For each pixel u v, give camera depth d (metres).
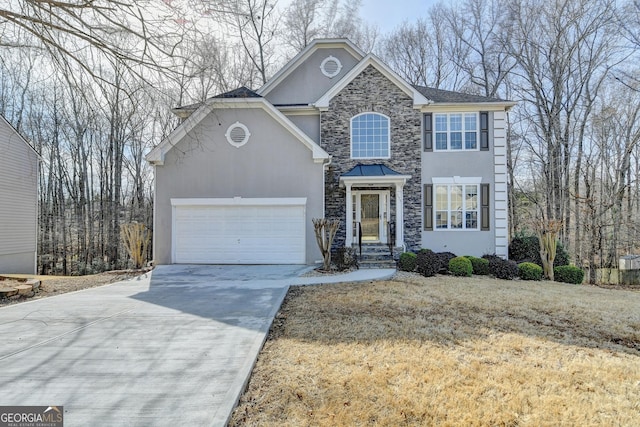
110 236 26.78
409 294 9.52
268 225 14.67
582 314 7.93
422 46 31.55
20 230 18.91
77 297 9.06
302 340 6.02
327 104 16.70
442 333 6.41
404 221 16.44
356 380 4.57
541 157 25.70
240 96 15.09
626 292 12.09
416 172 16.53
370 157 16.61
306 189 14.69
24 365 4.93
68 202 27.44
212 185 14.74
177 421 3.60
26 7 7.87
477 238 16.36
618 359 5.44
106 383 4.41
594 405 4.09
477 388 4.42
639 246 20.89
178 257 14.68
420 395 4.23
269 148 14.77
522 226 26.95
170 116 24.75
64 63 8.83
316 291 9.95
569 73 23.55
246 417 3.78
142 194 28.70
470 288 10.61
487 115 16.59
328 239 13.14
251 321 6.92
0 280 10.86
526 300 9.16
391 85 16.73
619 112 22.30
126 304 8.30
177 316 7.28
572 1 22.41
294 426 3.62
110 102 10.67
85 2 8.00
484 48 28.97
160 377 4.55
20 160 18.95
